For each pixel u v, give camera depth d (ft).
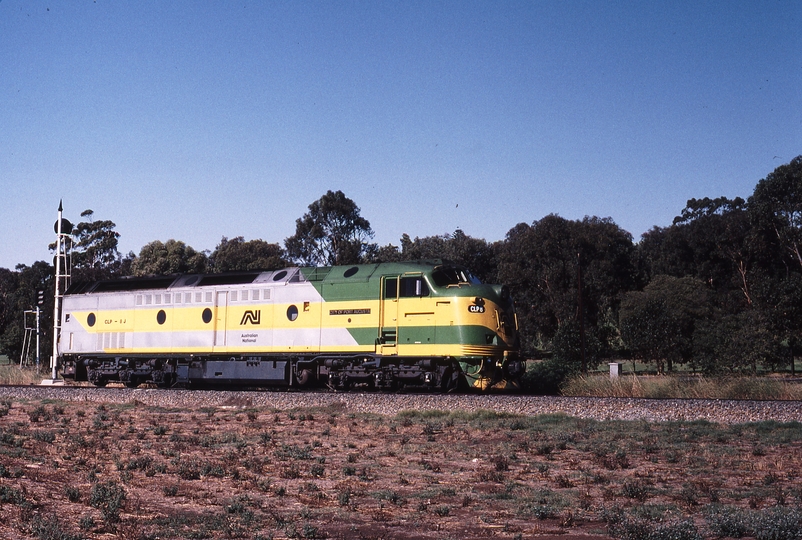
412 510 40.57
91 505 38.78
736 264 247.70
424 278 91.56
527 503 41.93
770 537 32.50
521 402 78.38
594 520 38.11
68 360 124.06
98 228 307.99
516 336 93.35
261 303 103.55
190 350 108.99
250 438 67.77
